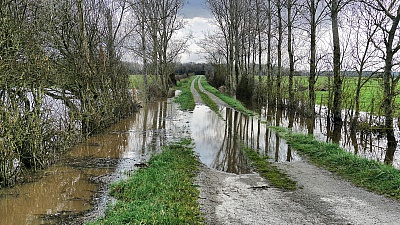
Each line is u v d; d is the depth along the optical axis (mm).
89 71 15984
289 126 19500
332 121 19156
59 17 13914
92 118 15891
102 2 19281
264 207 7023
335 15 17781
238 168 10375
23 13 10367
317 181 8922
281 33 27703
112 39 20406
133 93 27625
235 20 39625
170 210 6461
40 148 10188
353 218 6387
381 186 8133
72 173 9797
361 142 15055
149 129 17875
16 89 9219
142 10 33156
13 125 8617
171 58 42688
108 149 13047
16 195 7973
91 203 7457
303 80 30562
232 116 23672
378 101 17766
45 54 11648
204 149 13086
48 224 6379
